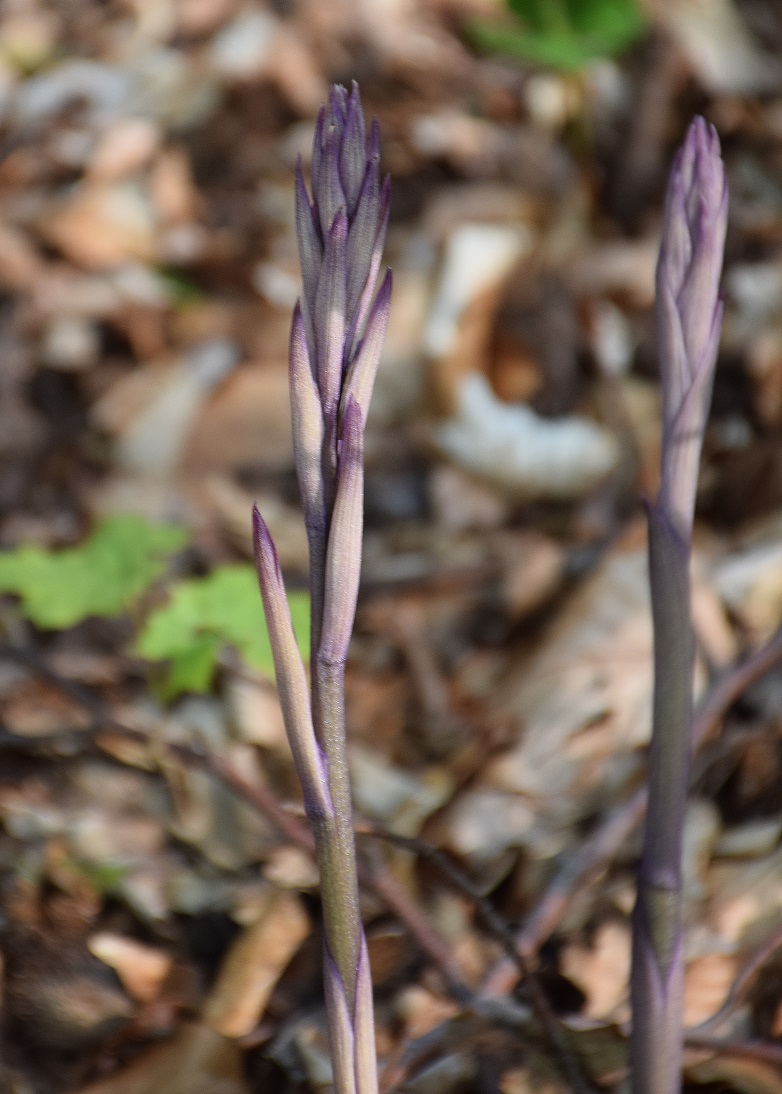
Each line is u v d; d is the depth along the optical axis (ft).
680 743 3.26
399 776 4.83
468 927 4.12
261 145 8.27
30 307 7.42
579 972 3.89
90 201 7.85
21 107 8.75
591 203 7.82
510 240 7.31
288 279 7.62
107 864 4.25
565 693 5.00
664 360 3.23
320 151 3.04
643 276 7.30
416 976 3.90
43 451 6.81
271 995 3.90
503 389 6.89
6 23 9.45
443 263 7.20
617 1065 3.76
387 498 6.54
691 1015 3.83
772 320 6.79
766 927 3.90
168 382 7.04
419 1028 3.83
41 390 7.13
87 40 9.25
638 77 8.38
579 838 4.41
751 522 5.69
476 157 7.96
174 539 4.52
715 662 4.90
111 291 7.47
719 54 8.27
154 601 5.62
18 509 6.54
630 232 7.71
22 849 4.31
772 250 7.27
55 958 3.95
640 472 6.45
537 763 4.73
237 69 8.48
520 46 7.07
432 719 5.11
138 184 8.08
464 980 3.87
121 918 4.13
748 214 7.53
